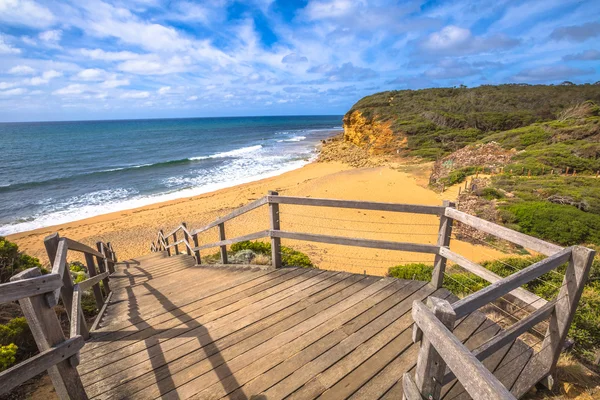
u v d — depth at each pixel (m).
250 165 37.94
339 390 2.23
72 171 33.44
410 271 7.21
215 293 3.73
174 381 2.36
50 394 2.53
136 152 49.00
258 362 2.53
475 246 11.52
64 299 2.61
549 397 2.39
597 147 21.30
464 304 1.51
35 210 20.81
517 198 14.98
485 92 60.09
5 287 1.47
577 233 11.45
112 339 2.91
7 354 2.93
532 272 1.92
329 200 3.67
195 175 31.89
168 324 3.12
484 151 27.17
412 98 56.41
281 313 3.21
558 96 53.31
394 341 2.72
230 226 16.14
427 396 1.57
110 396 2.24
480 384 1.09
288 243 13.23
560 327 2.32
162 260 8.00
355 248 12.41
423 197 19.55
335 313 3.17
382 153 38.03
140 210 20.27
